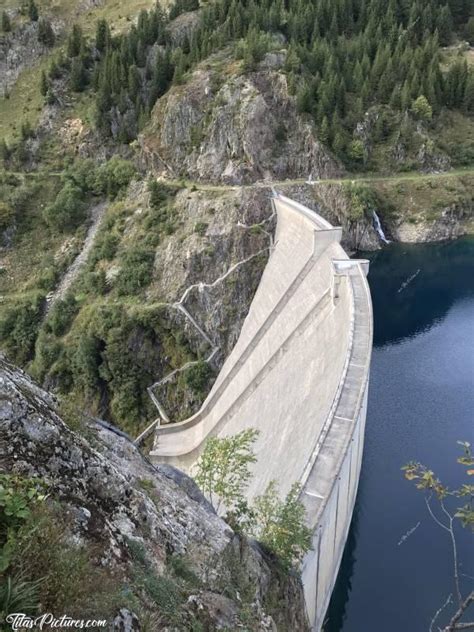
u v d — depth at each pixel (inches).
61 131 5674.2
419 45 6358.3
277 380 2930.6
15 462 607.8
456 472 2316.7
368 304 2481.5
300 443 1940.2
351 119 5442.9
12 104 6235.2
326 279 3075.8
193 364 4013.3
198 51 5383.9
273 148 5064.0
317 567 1419.8
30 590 440.8
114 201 5059.1
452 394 2962.6
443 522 2057.1
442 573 1862.7
